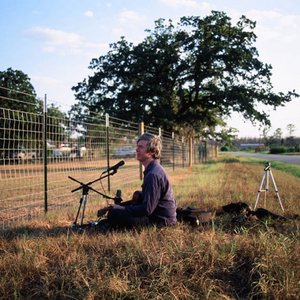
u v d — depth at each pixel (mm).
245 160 50438
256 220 7387
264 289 4230
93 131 11617
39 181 13562
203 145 44656
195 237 5797
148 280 4422
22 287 4441
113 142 13969
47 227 7352
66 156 10117
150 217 6496
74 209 9211
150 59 38438
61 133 9805
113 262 4926
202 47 37750
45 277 4520
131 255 4930
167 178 6406
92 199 10789
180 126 42500
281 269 4523
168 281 4340
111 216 6461
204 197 11211
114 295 4137
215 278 4621
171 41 39750
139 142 6387
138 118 36938
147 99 38969
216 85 39688
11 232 6918
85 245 5703
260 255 4934
